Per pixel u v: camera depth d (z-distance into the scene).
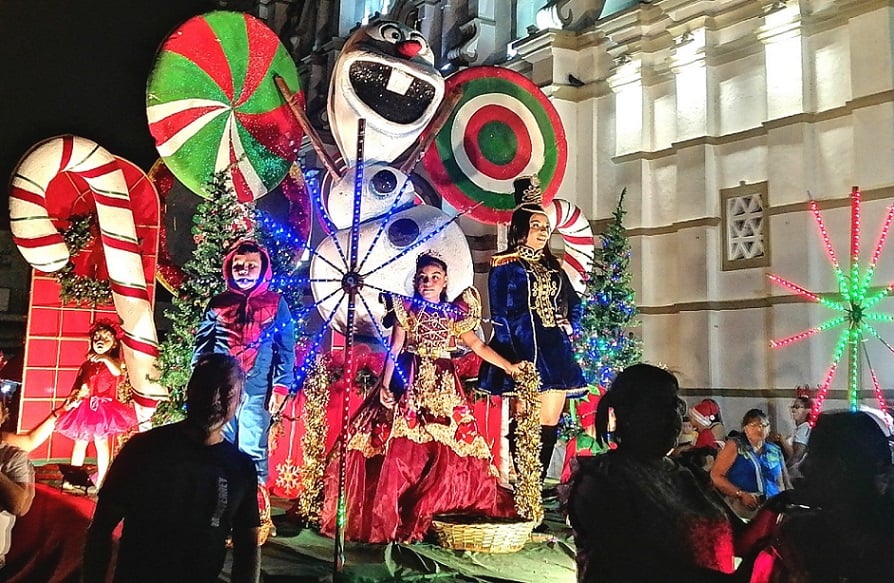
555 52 13.62
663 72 12.34
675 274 11.95
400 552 5.80
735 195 11.27
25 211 7.37
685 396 11.48
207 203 7.58
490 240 14.37
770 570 3.01
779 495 3.20
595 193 13.13
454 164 8.53
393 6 19.39
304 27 23.64
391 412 6.41
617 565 2.84
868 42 9.85
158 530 3.13
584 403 9.04
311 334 8.20
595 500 2.93
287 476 7.88
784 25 10.64
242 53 7.37
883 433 2.92
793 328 10.35
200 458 3.24
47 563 5.98
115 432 7.72
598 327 9.45
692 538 2.83
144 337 7.38
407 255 7.93
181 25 7.08
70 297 9.12
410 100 8.07
